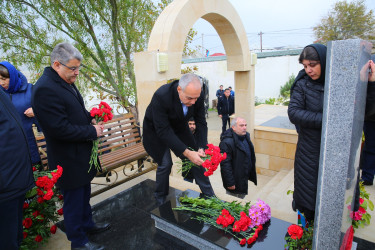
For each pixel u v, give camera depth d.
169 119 2.30
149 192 3.09
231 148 3.27
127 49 5.77
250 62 5.66
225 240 1.96
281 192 3.48
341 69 1.12
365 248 2.07
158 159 2.67
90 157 2.07
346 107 1.14
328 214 1.29
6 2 4.58
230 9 4.92
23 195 1.84
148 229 2.43
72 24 5.08
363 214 2.21
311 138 1.86
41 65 5.04
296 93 1.95
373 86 1.66
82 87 5.54
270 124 6.06
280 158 5.51
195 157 2.19
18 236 1.91
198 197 2.63
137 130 3.87
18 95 2.67
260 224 2.06
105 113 2.20
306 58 1.74
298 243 1.81
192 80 1.96
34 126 2.77
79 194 2.03
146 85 3.86
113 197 3.01
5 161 1.55
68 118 1.91
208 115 14.62
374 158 3.03
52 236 2.46
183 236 2.21
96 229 2.40
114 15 5.33
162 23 3.87
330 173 1.24
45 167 2.92
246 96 5.80
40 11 4.92
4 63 2.55
